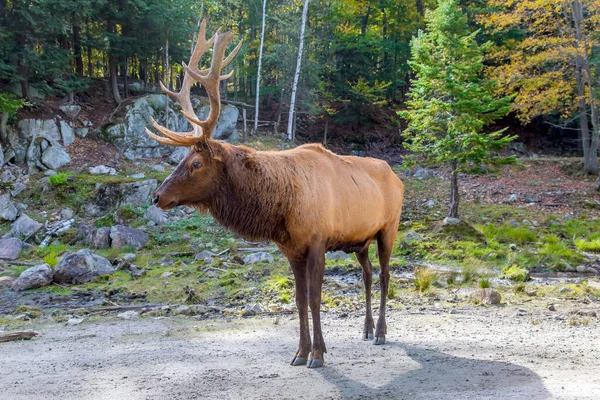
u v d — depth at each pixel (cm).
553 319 692
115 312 830
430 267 1134
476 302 813
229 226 509
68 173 1742
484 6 2627
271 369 492
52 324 750
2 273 1153
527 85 1962
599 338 585
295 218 494
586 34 1962
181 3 2077
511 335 604
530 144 2717
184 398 416
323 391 425
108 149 1941
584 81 1978
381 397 407
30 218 1528
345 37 2591
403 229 1444
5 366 532
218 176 494
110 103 2145
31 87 1947
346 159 577
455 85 1381
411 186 1888
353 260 1182
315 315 496
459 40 1447
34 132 1830
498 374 453
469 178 1997
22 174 1744
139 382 462
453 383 433
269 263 1143
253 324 699
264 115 2683
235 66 2588
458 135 1424
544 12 1970
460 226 1408
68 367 521
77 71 2145
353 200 542
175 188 491
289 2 2616
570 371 457
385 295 602
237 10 2786
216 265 1138
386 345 572
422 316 722
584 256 1238
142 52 2141
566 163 2131
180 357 546
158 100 2078
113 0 1995
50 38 1881
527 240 1384
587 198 1791
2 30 1695
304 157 527
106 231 1393
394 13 2859
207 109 2191
